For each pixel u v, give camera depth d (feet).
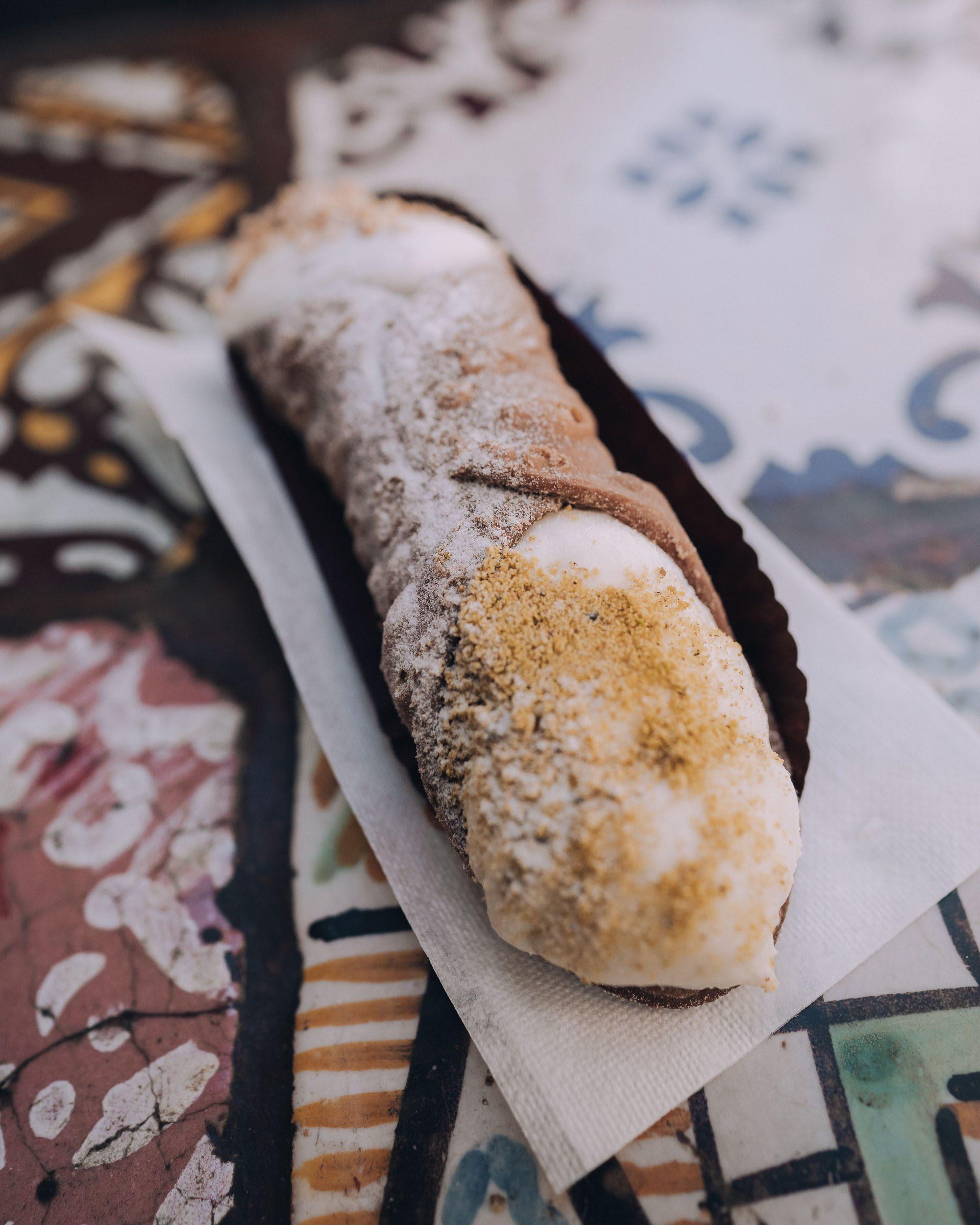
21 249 1.03
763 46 1.15
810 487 0.76
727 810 0.50
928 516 0.74
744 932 0.50
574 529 0.57
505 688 0.53
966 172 0.96
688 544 0.59
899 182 0.96
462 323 0.65
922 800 0.60
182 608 0.75
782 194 0.97
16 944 0.62
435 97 1.15
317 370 0.69
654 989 0.53
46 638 0.75
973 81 1.06
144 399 0.88
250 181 1.08
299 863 0.63
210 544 0.79
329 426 0.68
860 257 0.90
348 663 0.67
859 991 0.56
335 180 1.05
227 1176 0.55
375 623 0.66
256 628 0.74
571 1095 0.52
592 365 0.71
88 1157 0.56
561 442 0.60
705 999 0.54
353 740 0.64
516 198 1.00
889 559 0.72
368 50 1.23
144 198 1.08
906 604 0.70
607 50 1.18
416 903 0.58
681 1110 0.54
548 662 0.53
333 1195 0.54
